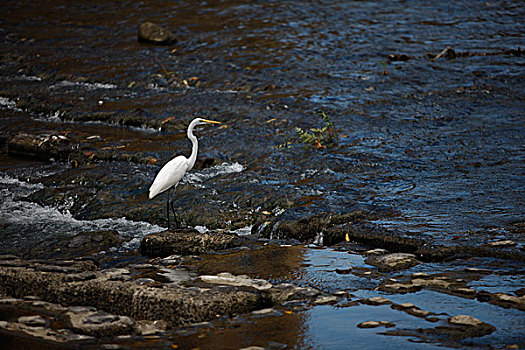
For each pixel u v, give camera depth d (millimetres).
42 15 33188
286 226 11555
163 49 26625
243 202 12750
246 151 15852
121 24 30984
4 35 29469
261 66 24047
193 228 11945
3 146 17266
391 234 10805
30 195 13898
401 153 15578
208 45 26953
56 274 9289
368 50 26156
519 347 7242
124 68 24078
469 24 30062
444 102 19766
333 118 18531
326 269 9922
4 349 7652
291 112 19125
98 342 7777
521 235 10492
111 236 11883
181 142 16734
